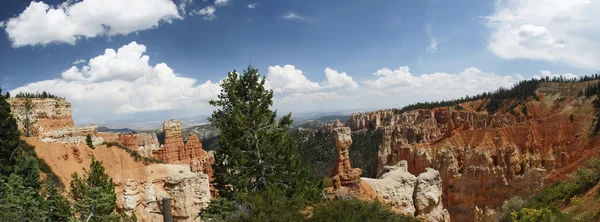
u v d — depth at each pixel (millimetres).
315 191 33062
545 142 107500
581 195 26578
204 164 64500
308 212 25547
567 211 24953
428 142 114750
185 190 45875
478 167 96062
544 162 102812
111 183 36938
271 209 23125
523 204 34500
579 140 103750
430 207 44812
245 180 36781
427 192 44406
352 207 22750
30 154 36750
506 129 109875
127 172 44531
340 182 35656
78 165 41906
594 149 67188
